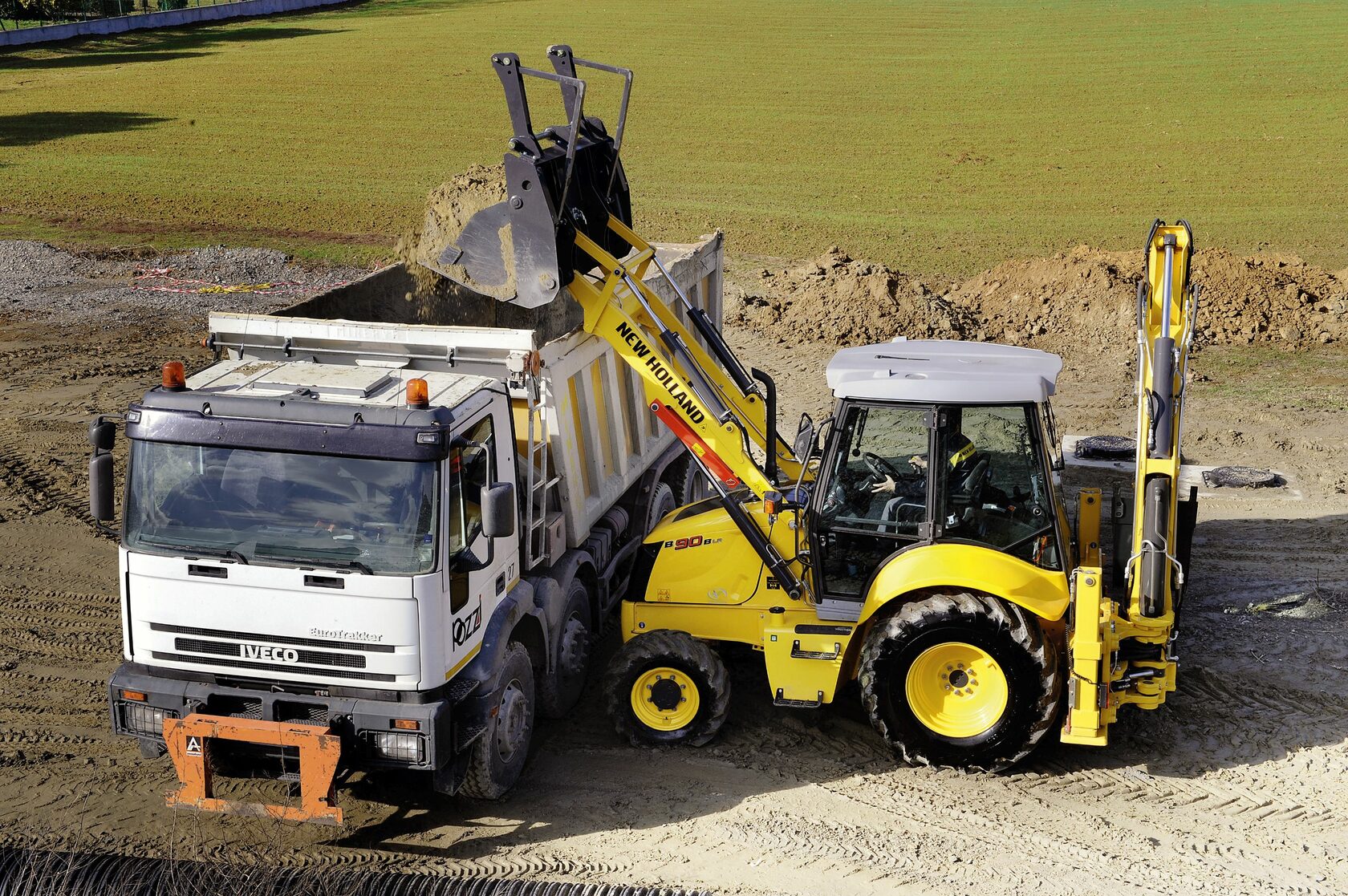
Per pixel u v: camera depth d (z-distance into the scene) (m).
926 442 8.01
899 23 59.00
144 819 7.79
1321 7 59.50
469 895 6.82
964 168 32.38
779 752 8.62
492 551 7.21
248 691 7.03
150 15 59.53
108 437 7.10
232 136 36.22
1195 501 9.13
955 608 7.87
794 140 35.84
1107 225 26.50
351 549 6.78
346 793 8.15
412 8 67.00
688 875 7.21
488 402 7.44
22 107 40.78
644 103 41.28
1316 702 9.13
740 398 9.60
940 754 8.16
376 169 32.22
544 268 8.55
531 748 8.72
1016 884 7.10
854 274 19.95
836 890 7.05
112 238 25.20
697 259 12.11
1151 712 9.03
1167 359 7.68
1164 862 7.29
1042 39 53.41
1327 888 7.02
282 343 8.38
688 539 8.82
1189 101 39.84
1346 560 11.59
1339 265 22.97
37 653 10.04
